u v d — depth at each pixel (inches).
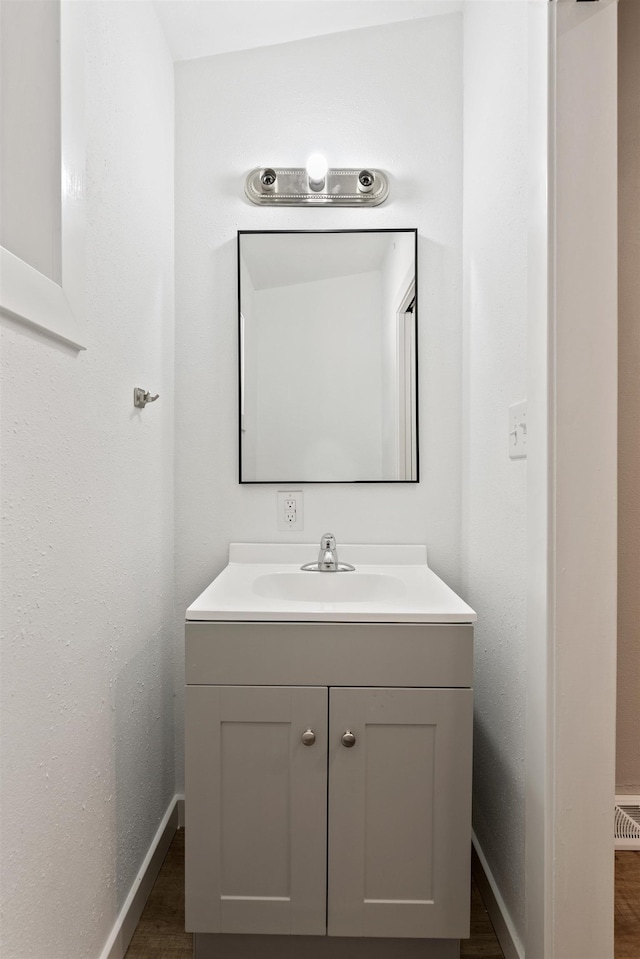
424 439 67.6
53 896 36.1
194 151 67.7
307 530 67.5
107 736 45.6
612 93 40.3
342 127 67.7
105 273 45.7
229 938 46.6
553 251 40.6
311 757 44.3
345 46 67.9
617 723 68.8
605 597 40.8
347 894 44.3
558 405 40.6
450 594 51.2
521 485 47.8
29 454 33.4
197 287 67.7
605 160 40.4
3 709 30.7
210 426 67.7
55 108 37.1
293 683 44.3
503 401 52.4
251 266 67.2
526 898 44.0
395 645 44.1
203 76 67.7
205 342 67.7
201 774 44.5
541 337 41.7
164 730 62.5
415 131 67.6
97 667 43.5
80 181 39.7
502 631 52.4
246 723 44.4
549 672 40.9
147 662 56.3
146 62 56.9
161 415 61.8
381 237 67.3
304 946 46.5
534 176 42.8
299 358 67.3
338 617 44.1
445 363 67.6
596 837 40.6
